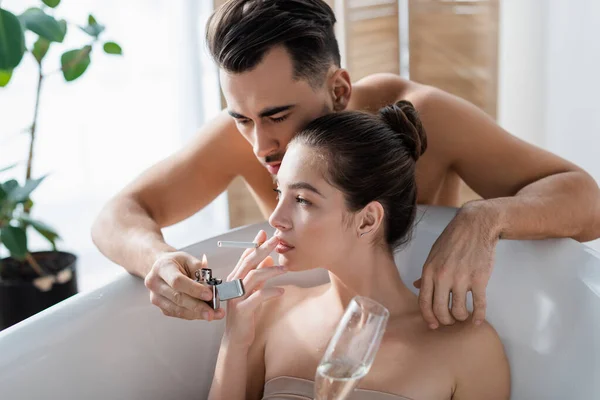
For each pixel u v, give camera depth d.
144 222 1.51
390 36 2.57
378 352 1.27
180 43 2.68
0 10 1.88
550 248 1.42
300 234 1.24
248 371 1.40
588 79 2.16
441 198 1.76
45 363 1.26
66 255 2.29
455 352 1.26
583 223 1.45
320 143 1.21
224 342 1.31
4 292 2.14
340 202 1.22
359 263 1.28
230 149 1.72
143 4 2.67
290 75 1.28
